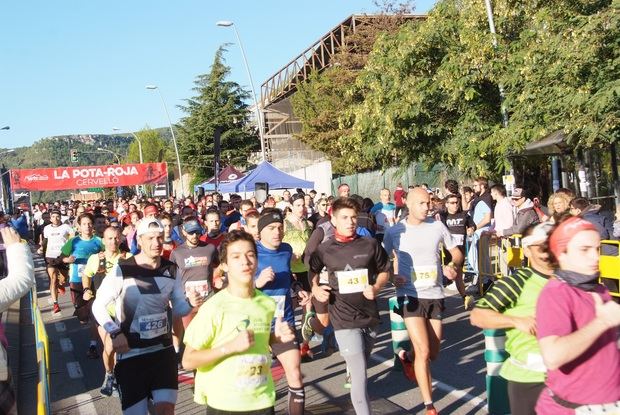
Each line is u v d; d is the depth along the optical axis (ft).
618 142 52.47
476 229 45.80
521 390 14.08
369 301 20.29
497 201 43.24
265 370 13.76
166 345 17.94
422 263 21.93
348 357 19.75
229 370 13.39
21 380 29.94
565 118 48.93
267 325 13.91
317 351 31.81
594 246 11.18
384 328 36.19
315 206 64.95
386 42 73.05
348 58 130.00
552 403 11.41
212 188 115.96
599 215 32.22
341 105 128.16
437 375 26.71
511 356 14.43
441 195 84.58
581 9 50.57
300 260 30.71
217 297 13.82
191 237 26.96
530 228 14.20
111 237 28.68
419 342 21.21
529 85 51.65
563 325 10.85
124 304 17.66
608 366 11.01
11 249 13.24
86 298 29.01
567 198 32.14
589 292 11.17
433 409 20.68
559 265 11.62
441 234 22.29
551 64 48.39
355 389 19.58
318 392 25.26
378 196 100.63
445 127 70.54
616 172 56.18
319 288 20.39
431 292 21.80
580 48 44.45
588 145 47.44
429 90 67.05
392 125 69.97
